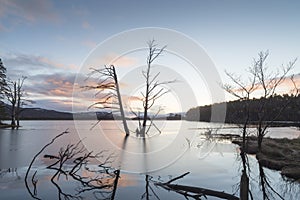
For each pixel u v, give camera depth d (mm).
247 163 13297
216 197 7605
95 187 8297
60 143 18359
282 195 8289
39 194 7535
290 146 17703
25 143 18500
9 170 10211
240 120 24703
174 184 8719
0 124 41062
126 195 7672
